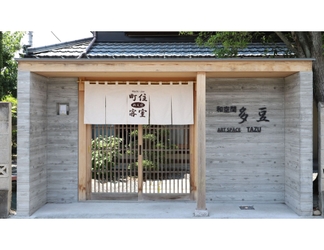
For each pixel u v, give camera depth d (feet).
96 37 31.24
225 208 22.02
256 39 29.63
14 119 42.68
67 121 23.44
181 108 22.88
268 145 23.30
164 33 31.12
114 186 23.85
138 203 23.35
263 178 23.34
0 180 20.13
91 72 20.52
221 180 23.38
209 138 23.39
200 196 20.35
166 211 21.36
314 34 22.70
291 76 21.58
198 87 19.98
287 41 24.41
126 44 30.78
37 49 28.76
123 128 23.98
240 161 23.35
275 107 23.25
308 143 20.02
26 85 19.98
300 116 20.02
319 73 22.93
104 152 24.00
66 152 23.45
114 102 23.03
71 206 22.53
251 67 19.77
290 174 21.99
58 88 23.40
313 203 21.91
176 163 23.88
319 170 20.44
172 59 19.60
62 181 23.45
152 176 24.12
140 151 23.79
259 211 21.30
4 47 46.91
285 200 23.08
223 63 19.79
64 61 19.88
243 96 23.29
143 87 22.97
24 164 20.08
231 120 23.34
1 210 20.06
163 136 23.98
